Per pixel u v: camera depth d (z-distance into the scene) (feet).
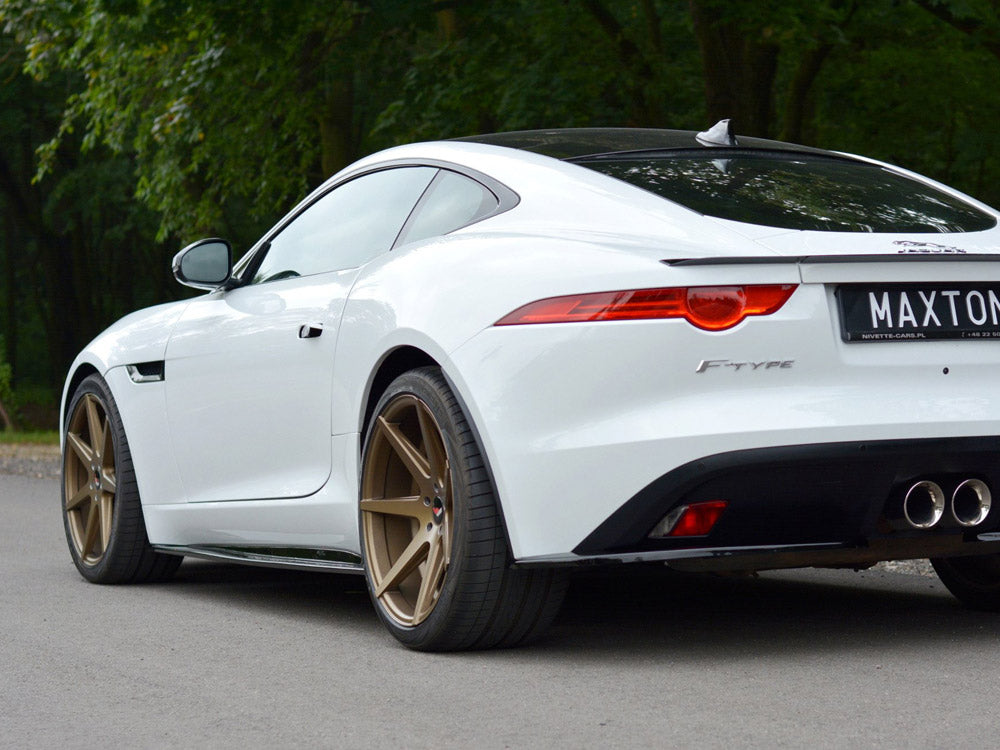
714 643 18.38
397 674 16.80
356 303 19.43
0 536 33.53
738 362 15.78
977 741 13.12
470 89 72.54
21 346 194.29
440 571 17.76
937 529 16.88
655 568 25.91
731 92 62.85
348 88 80.02
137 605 23.06
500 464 16.58
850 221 17.48
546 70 69.97
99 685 16.47
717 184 18.37
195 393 23.32
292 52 70.38
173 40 66.74
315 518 20.43
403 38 68.28
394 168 21.27
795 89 71.36
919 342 16.47
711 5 60.23
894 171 20.99
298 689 16.07
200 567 28.55
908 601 22.00
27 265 178.60
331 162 79.97
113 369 25.72
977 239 17.70
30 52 75.31
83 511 27.07
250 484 22.08
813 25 60.85
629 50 70.54
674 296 15.83
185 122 75.51
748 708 14.61
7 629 20.57
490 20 71.00
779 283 15.94
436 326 17.52
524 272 16.94
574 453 16.07
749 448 15.56
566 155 19.36
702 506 15.88
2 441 87.71
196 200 85.15
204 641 19.43
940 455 16.19
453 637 17.53
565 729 13.87
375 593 18.79
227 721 14.57
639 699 15.14
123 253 166.50
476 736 13.69
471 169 19.65
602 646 18.25
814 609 21.24
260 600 23.59
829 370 16.01
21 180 142.82
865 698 14.99
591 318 16.14
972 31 63.36
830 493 16.08
